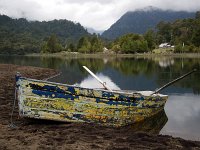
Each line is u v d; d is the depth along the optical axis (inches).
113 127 493.4
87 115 483.2
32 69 1592.0
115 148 360.5
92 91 477.1
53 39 6018.7
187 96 831.1
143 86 1082.1
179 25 6353.3
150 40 5108.3
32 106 453.4
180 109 668.7
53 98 459.2
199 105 706.8
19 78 445.7
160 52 4761.3
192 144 399.5
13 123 462.9
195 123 553.0
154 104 581.3
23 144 360.8
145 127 529.3
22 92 448.5
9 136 388.5
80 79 1331.2
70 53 5452.8
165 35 6363.2
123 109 514.6
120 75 1492.4
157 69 1811.0
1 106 585.3
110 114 501.7
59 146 358.9
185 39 5231.3
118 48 4977.9
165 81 1211.2
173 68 1863.9
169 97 816.3
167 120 576.7
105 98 489.7
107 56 4571.9
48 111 460.4
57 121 471.8
